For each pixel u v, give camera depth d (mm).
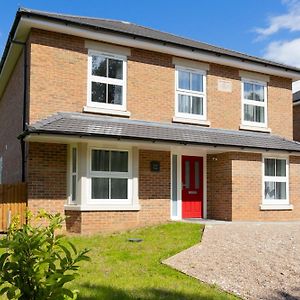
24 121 12211
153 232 11133
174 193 13797
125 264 7602
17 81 14031
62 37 12039
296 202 14969
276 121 16094
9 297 3307
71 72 12102
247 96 15492
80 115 12039
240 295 6113
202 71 14500
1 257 3416
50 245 3645
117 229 11844
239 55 15336
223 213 13750
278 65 15617
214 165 14289
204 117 14383
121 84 12906
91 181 11641
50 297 3373
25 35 12133
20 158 12656
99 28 12055
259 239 9742
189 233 10664
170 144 11922
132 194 12258
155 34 14742
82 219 11305
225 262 7758
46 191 11281
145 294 5863
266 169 14492
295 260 7863
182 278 6789
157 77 13586
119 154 12219
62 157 11586
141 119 13141
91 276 6746
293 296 6141
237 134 14523
